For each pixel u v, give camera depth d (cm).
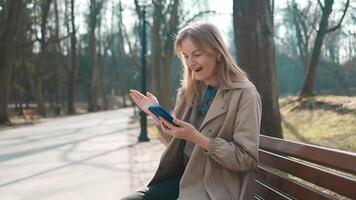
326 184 270
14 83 3856
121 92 7662
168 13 3262
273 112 920
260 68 919
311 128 1403
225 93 301
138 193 328
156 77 3478
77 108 6184
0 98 2862
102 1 5016
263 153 381
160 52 3397
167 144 347
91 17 5028
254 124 290
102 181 850
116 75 7125
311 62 2219
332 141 1099
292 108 1889
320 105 1714
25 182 858
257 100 298
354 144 1016
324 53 3912
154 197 327
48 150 1380
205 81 318
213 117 301
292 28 3931
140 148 1393
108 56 7012
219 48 302
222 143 284
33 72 4125
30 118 3644
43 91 5322
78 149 1393
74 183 837
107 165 1048
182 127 283
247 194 296
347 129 1227
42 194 748
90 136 1875
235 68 308
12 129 2506
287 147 324
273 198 347
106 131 2164
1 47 2869
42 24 3978
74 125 2703
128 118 3550
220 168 297
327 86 3800
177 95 347
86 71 5975
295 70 5094
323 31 2209
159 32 3356
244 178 295
